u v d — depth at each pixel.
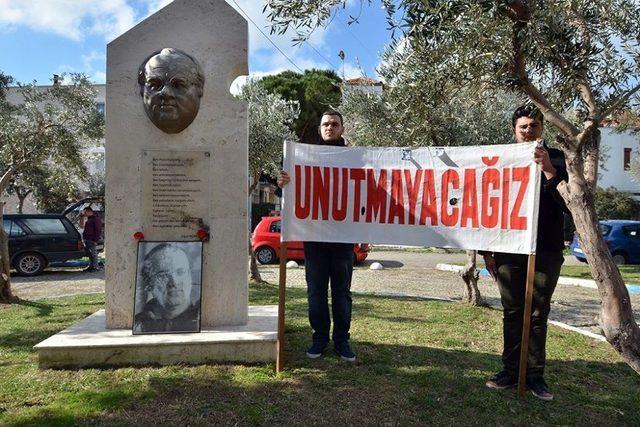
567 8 3.36
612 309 3.11
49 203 23.48
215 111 4.61
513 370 3.66
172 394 3.46
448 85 3.46
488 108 7.23
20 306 7.13
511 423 3.12
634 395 3.66
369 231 3.96
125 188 4.52
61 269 14.43
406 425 3.07
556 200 3.41
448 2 2.86
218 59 4.62
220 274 4.61
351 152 4.00
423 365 4.15
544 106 3.24
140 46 4.55
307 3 3.44
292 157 3.97
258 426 3.03
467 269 7.25
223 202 4.62
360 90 7.51
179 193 4.56
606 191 29.62
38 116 10.14
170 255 4.40
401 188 3.92
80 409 3.21
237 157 4.64
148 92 4.45
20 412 3.18
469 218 3.73
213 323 4.59
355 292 8.66
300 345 4.64
